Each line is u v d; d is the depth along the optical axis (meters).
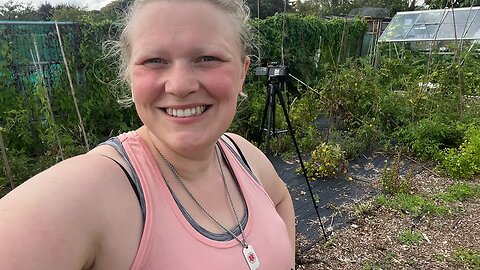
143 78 0.85
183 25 0.82
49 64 5.90
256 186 1.13
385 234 3.86
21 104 5.64
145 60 0.84
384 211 4.29
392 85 7.71
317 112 6.85
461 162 5.21
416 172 5.43
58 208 0.66
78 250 0.67
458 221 4.12
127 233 0.75
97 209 0.71
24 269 0.61
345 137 6.21
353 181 5.03
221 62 0.88
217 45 0.85
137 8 0.85
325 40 10.16
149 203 0.80
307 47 9.52
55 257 0.64
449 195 4.67
